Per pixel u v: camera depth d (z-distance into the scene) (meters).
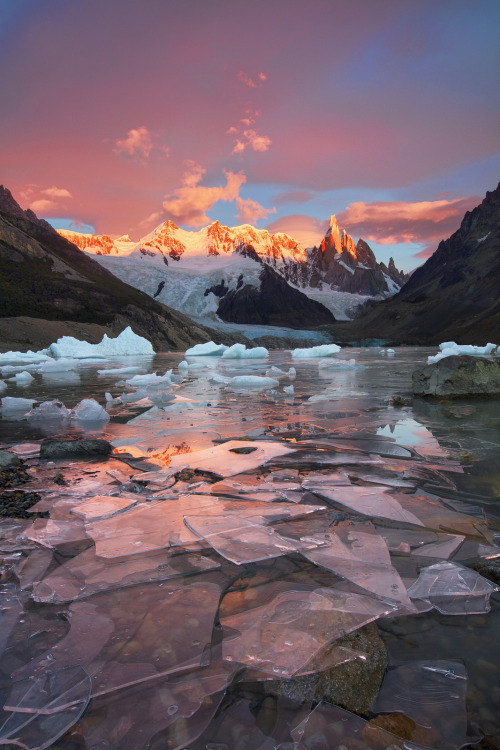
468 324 116.12
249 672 1.34
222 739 1.12
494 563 1.96
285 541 2.23
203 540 2.27
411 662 1.40
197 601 1.72
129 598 1.76
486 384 7.20
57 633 1.55
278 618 1.60
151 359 30.06
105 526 2.48
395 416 5.75
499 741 1.12
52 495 3.07
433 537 2.27
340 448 4.11
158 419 5.92
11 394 9.76
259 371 15.55
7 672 1.36
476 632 1.53
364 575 1.88
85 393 9.78
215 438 4.68
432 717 1.20
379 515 2.56
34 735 1.14
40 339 49.78
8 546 2.26
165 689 1.29
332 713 1.22
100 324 65.81
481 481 3.14
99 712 1.21
